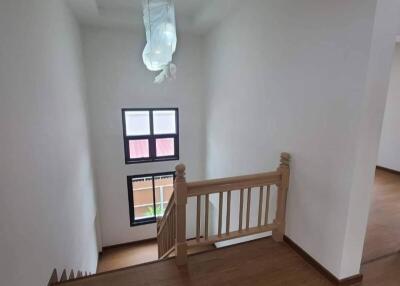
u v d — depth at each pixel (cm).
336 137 175
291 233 228
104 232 494
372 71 151
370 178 170
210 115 456
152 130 486
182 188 196
